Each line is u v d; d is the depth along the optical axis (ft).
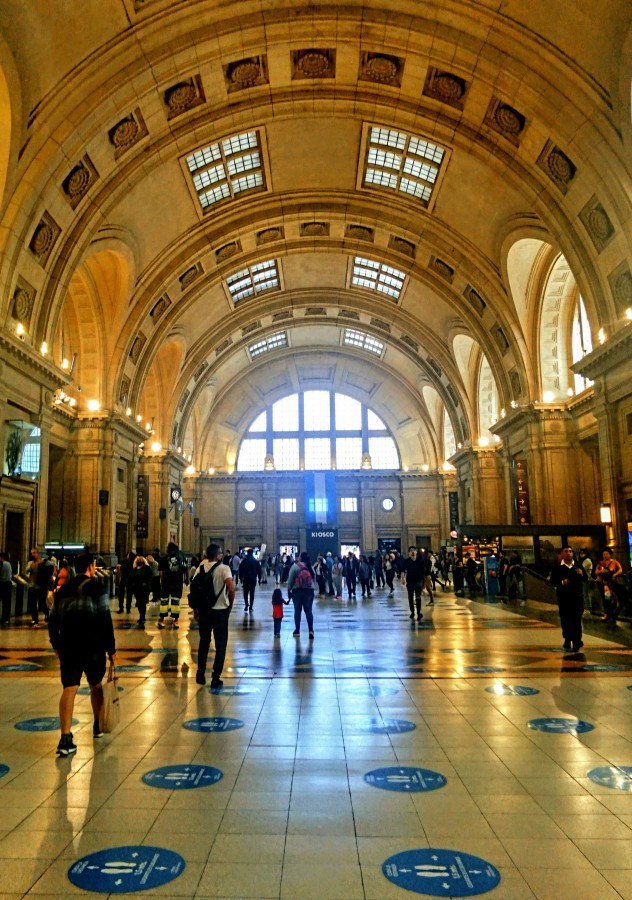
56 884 10.90
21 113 49.14
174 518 118.93
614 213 56.24
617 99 50.42
